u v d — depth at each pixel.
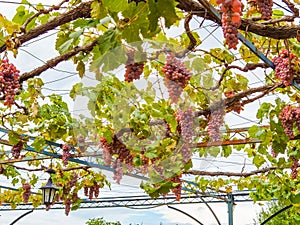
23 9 2.65
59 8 2.45
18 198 10.09
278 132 4.45
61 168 7.26
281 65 3.42
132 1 1.85
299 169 6.55
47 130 5.75
